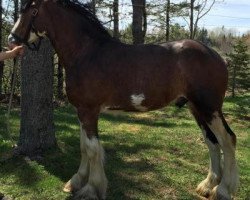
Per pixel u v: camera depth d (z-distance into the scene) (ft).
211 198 16.26
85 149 16.55
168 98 15.72
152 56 15.57
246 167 21.71
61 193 16.81
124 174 19.13
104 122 31.63
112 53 15.76
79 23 16.20
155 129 30.19
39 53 20.11
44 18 16.12
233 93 55.98
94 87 15.61
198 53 15.43
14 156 20.34
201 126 17.03
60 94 45.55
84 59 15.85
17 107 38.47
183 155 23.13
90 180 16.16
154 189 17.63
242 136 30.71
